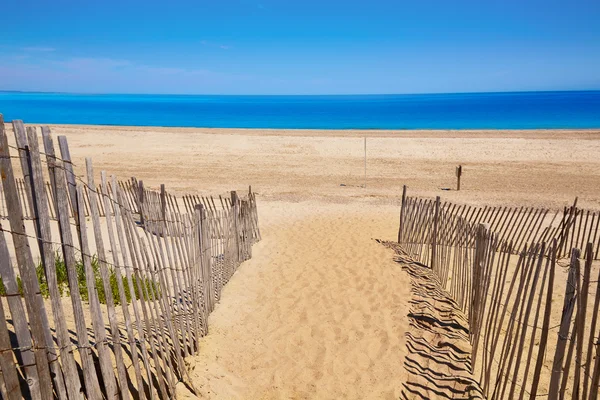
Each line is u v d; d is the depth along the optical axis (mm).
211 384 5242
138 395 4359
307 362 5910
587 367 3604
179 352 5211
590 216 13852
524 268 4574
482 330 6598
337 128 47719
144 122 56469
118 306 6398
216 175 22250
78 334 3580
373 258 9961
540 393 5016
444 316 7023
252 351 6164
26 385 3896
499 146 29016
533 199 16953
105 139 31547
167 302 5160
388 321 6926
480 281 5805
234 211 9258
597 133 35281
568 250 10227
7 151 2980
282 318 7137
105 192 4141
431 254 9156
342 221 13586
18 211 3031
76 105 111375
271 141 31078
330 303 7641
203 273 6695
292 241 11492
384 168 24062
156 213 11266
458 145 29469
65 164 3578
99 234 3939
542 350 3965
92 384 3668
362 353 6074
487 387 4980
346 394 5254
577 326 3635
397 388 5316
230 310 7367
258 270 9367
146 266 4871
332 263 9656
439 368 5652
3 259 2967
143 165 24562
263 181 20875
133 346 4246
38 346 3148
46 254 3273
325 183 20469
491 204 16141
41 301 3195
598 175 21797
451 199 17016
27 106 102375
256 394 5273
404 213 10922
